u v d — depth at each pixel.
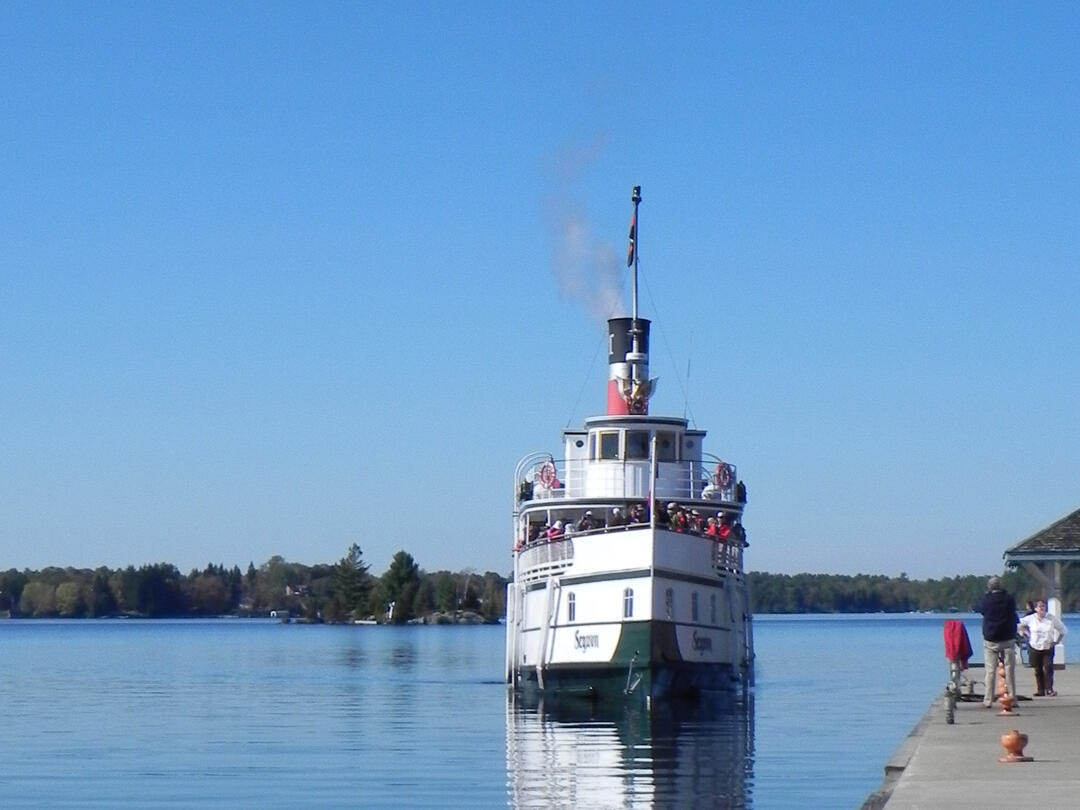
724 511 67.31
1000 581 41.88
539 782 40.22
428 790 38.94
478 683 95.00
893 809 22.64
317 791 39.16
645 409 70.19
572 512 67.38
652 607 57.75
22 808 36.50
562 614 61.78
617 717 59.12
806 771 42.22
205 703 77.38
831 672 112.50
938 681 97.69
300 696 82.44
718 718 59.69
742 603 64.75
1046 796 24.02
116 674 115.00
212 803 37.06
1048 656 45.47
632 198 71.19
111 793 39.28
